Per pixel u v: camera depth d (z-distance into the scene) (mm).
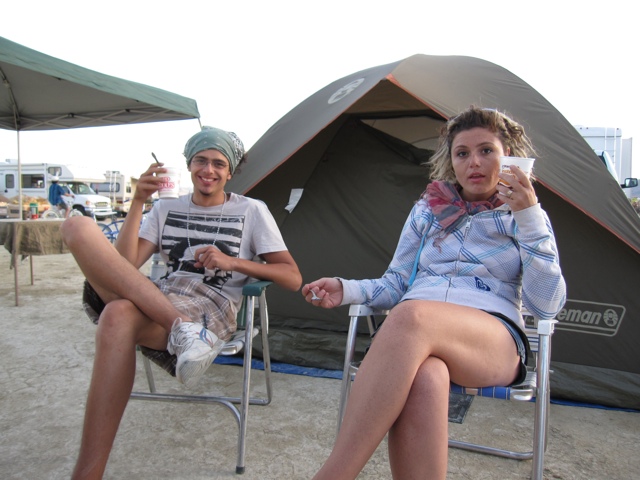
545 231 1496
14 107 6566
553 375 2633
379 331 1318
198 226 2168
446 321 1315
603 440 2201
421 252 1770
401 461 1221
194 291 2057
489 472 1913
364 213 3207
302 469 1902
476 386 1446
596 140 7699
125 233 2002
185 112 6922
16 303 4531
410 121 3271
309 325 3160
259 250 2166
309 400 2559
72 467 1895
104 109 6844
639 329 2588
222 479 1828
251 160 3348
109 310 1613
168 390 2674
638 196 17109
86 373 2879
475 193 1669
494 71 3041
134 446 2061
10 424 2240
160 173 1994
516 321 1566
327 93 3428
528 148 1821
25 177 22750
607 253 2621
